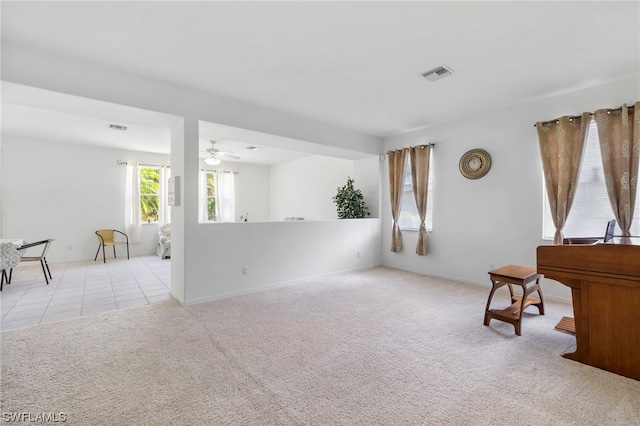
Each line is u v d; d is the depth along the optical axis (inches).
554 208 137.6
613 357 78.8
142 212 290.7
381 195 225.9
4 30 89.5
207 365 83.4
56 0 75.9
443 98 145.0
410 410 65.1
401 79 123.9
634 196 118.1
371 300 142.3
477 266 170.6
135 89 119.6
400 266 212.8
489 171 164.9
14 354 88.7
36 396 68.9
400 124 188.1
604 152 124.3
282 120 166.4
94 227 263.4
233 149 275.6
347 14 82.5
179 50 101.7
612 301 79.0
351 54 104.3
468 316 121.6
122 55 104.9
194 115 135.0
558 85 129.3
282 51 102.4
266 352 91.0
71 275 201.0
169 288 167.9
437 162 190.4
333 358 87.7
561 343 96.9
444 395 70.3
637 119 116.6
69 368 81.1
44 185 241.4
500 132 160.2
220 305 134.5
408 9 80.3
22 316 122.8
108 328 108.3
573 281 85.7
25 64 98.1
